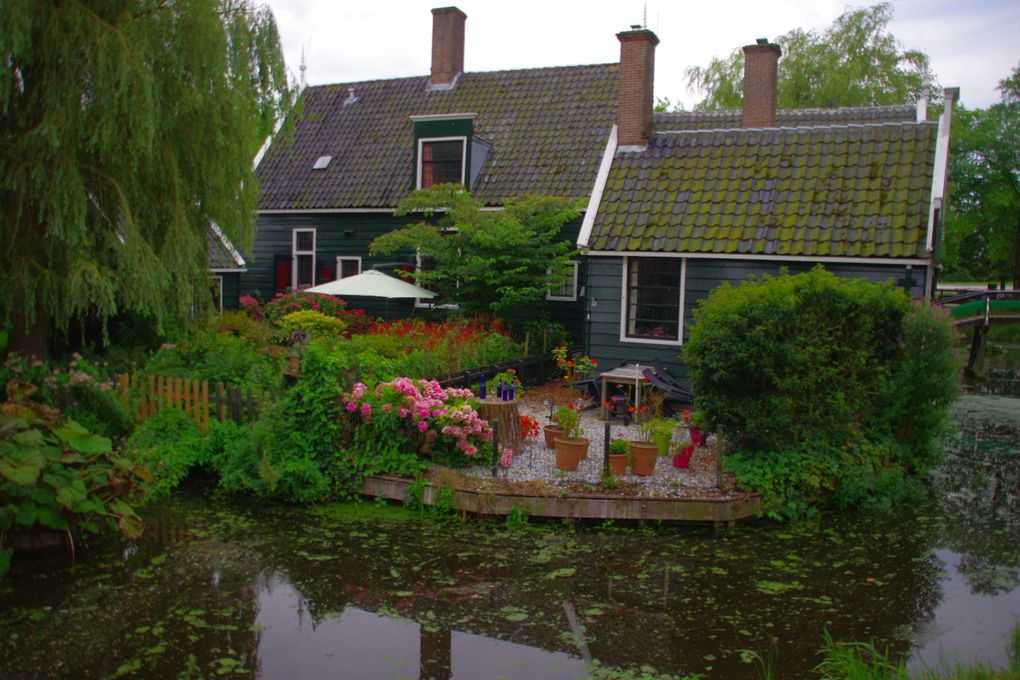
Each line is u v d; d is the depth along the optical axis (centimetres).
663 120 1997
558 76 2092
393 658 555
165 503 880
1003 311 2227
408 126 2128
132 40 995
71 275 993
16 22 916
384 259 1988
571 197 1741
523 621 618
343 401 916
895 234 1230
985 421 1491
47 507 693
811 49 3086
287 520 832
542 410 1255
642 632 602
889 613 643
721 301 934
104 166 1060
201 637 580
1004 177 3806
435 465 912
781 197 1348
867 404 951
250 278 2162
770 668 550
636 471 901
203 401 1030
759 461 896
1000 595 682
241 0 1152
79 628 589
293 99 1199
